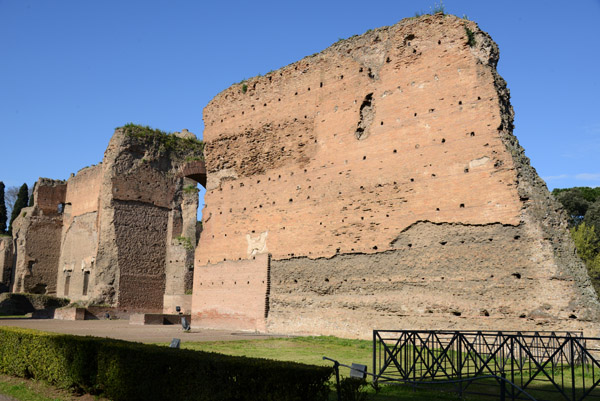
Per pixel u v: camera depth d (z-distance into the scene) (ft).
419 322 69.72
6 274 203.62
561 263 61.57
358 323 76.07
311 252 84.79
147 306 155.63
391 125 79.05
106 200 156.04
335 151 85.40
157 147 165.68
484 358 58.54
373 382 42.01
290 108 94.07
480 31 73.46
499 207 66.03
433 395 39.24
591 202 195.42
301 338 76.43
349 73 86.38
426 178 73.41
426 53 77.41
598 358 57.41
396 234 74.79
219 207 102.73
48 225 193.57
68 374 41.39
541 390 41.14
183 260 157.79
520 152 68.18
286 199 90.79
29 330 49.37
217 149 105.81
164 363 34.58
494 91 69.62
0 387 42.96
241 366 30.04
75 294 178.09
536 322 60.85
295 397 27.58
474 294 65.92
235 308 94.53
